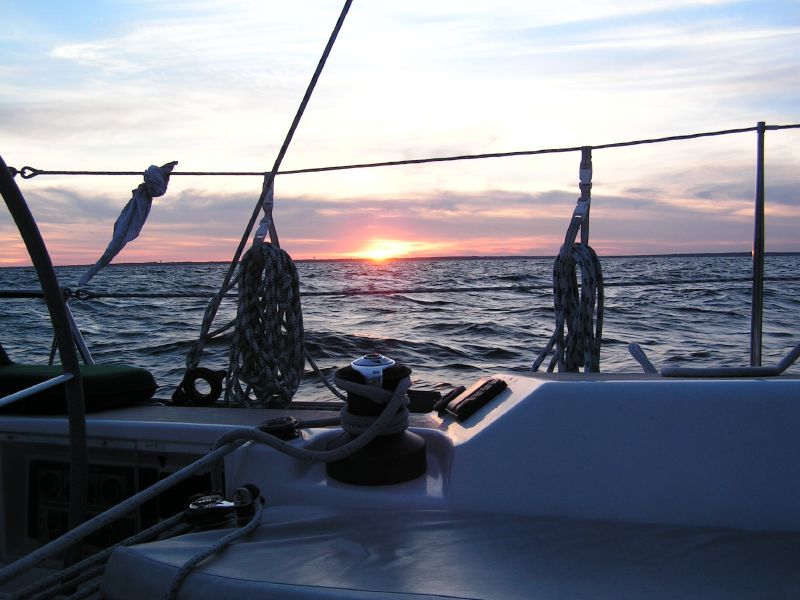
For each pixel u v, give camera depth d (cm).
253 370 294
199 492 224
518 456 166
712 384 162
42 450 238
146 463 230
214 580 118
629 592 113
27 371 251
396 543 138
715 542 140
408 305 1994
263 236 304
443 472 182
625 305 1823
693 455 157
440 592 111
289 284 297
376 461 176
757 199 264
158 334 1291
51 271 153
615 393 165
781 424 155
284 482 183
